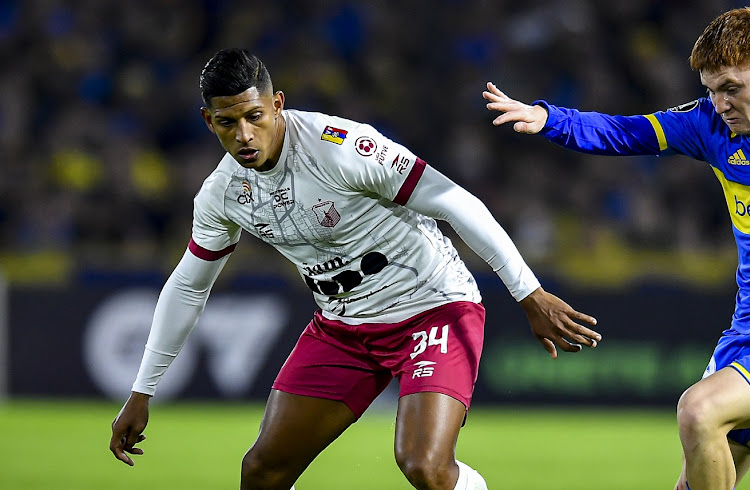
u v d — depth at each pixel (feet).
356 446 94.32
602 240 142.82
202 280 47.55
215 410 115.75
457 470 42.57
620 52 166.50
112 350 119.65
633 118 46.55
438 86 163.32
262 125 41.52
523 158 152.66
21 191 143.64
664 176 150.92
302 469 47.50
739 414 42.04
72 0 164.14
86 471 80.64
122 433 48.49
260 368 118.62
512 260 43.96
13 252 131.85
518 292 44.32
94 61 159.84
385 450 92.22
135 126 154.71
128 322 119.75
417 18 170.50
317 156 43.16
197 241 46.85
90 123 151.84
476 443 96.78
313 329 48.57
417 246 45.62
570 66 162.61
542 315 44.39
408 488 75.41
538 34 163.73
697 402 41.83
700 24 170.50
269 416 46.93
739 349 44.98
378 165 42.88
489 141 155.74
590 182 149.59
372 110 159.43
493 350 117.60
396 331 46.34
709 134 45.24
